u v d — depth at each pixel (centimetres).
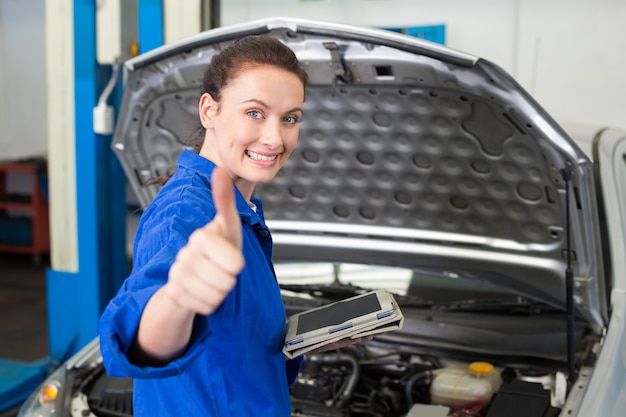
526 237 270
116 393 259
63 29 459
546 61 539
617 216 267
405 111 245
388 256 295
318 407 260
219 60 151
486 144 246
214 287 103
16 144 884
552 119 219
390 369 290
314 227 300
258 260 155
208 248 103
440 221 282
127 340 114
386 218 290
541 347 282
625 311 267
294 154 274
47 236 828
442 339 295
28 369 469
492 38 549
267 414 155
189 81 248
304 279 321
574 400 229
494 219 271
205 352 146
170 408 155
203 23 426
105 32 437
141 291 117
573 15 528
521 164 245
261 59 146
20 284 750
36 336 602
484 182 260
